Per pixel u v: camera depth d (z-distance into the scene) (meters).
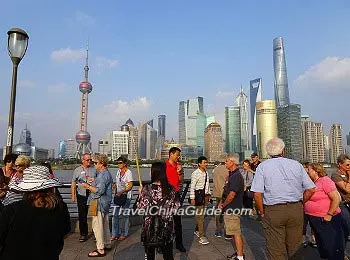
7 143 7.20
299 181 4.33
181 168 6.81
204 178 7.27
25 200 2.87
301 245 4.30
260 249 6.62
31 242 2.76
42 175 2.98
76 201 7.43
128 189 7.57
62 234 3.03
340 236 4.93
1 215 2.79
